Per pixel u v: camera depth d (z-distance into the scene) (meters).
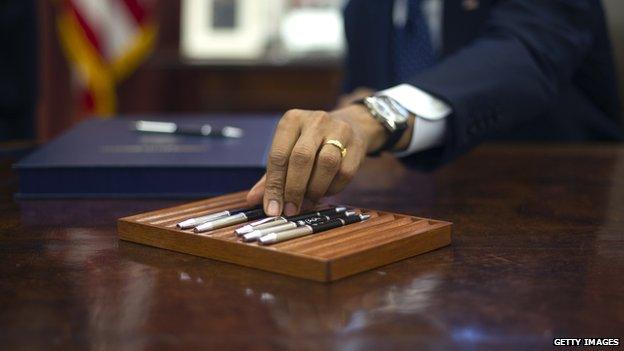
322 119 1.00
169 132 1.46
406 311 0.72
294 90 3.46
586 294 0.77
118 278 0.82
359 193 1.25
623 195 1.24
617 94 1.92
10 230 1.02
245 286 0.79
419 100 1.22
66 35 3.66
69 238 0.98
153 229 0.93
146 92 3.72
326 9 3.81
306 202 1.01
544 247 0.94
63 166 1.19
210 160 1.22
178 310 0.72
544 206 1.16
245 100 3.48
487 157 1.60
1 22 2.37
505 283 0.80
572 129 1.95
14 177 1.38
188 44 3.68
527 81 1.33
